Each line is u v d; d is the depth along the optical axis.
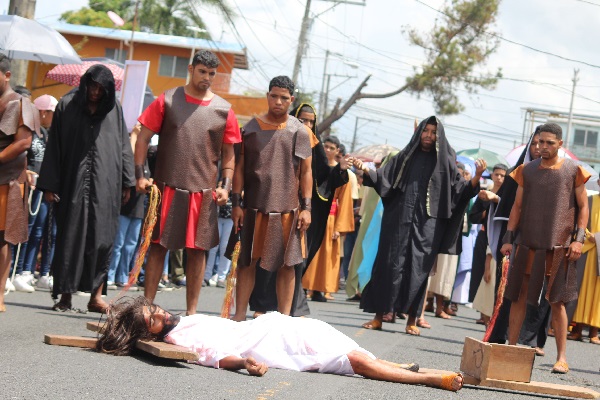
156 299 19.38
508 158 27.14
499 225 16.88
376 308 17.62
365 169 17.34
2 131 14.58
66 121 14.87
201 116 13.49
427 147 17.55
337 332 11.20
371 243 22.62
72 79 33.38
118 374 9.76
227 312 13.20
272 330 11.05
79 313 15.07
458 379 10.67
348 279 23.69
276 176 14.05
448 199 17.41
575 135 105.06
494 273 19.56
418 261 17.41
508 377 11.15
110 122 15.12
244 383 9.89
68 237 14.80
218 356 10.66
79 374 9.58
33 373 9.44
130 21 86.75
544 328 16.59
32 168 18.23
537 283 14.11
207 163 13.56
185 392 9.11
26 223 14.84
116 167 15.16
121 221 20.61
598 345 20.48
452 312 25.50
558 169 14.12
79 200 14.85
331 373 11.01
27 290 17.89
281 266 14.08
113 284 21.11
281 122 14.15
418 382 10.80
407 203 17.48
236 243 13.61
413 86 60.50
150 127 13.45
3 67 14.53
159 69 72.94
